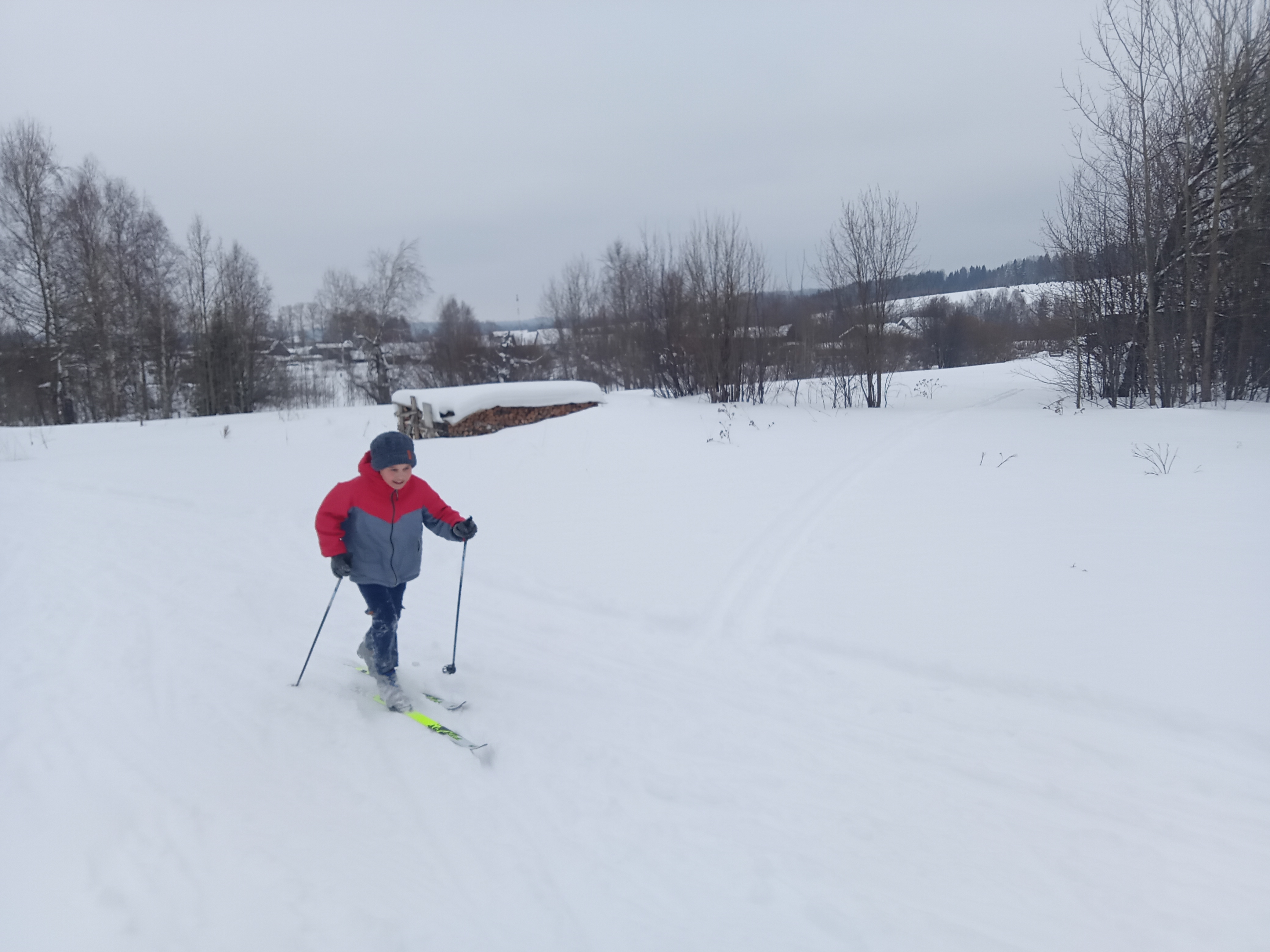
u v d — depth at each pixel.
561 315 43.12
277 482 9.83
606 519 7.39
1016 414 13.18
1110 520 6.18
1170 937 2.37
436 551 6.71
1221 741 3.39
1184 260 13.23
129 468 11.40
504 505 8.20
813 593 5.25
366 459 3.89
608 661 4.55
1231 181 12.71
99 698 4.01
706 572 5.83
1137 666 3.95
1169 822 2.95
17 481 10.60
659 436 11.79
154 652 4.64
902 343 27.45
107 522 8.02
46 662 4.48
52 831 2.84
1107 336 14.33
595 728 3.74
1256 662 3.84
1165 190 13.17
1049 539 5.86
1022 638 4.36
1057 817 3.00
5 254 26.95
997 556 5.61
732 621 5.00
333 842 2.84
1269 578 4.79
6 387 27.69
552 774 3.33
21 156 26.94
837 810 3.06
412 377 35.09
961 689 4.01
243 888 2.55
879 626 4.66
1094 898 2.55
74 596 5.70
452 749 3.52
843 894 2.59
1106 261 14.05
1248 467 7.54
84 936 2.31
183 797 3.10
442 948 2.33
